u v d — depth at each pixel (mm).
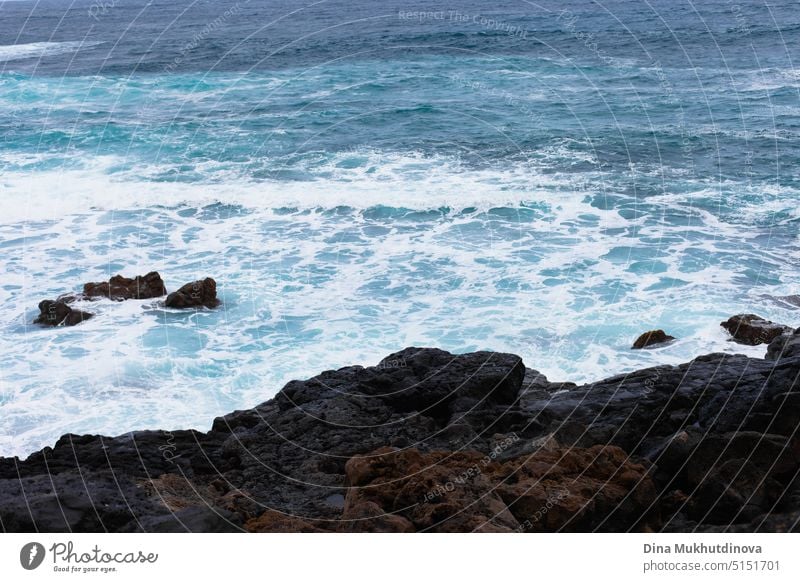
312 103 34844
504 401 8172
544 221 20859
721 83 35969
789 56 40844
